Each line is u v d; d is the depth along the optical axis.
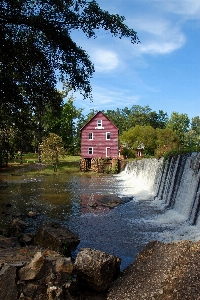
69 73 13.58
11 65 12.62
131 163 38.16
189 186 14.39
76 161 56.84
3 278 5.34
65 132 64.94
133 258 9.40
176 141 54.81
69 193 23.50
